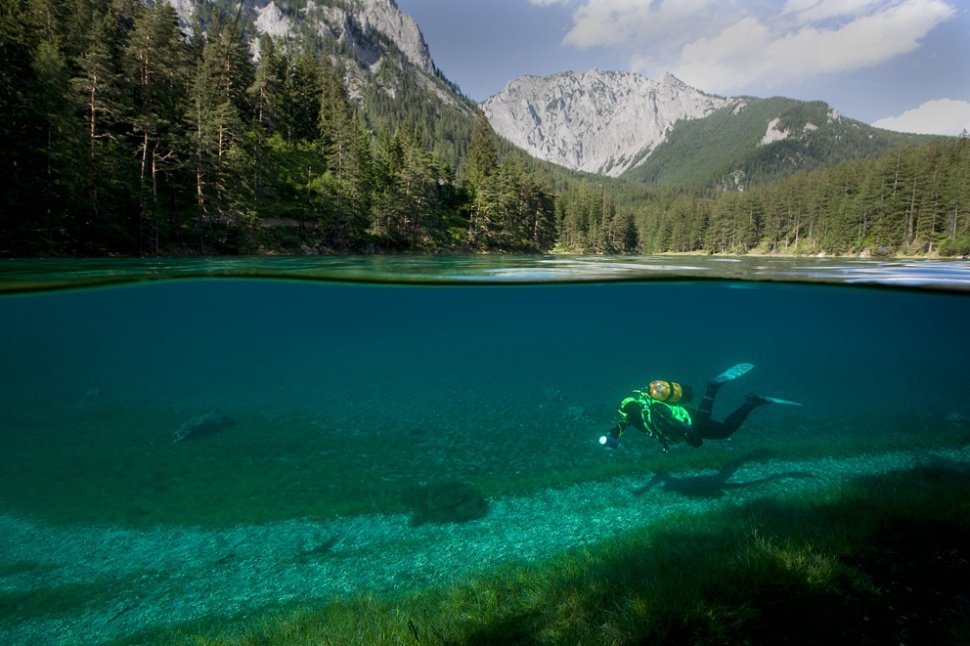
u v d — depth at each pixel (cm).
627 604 378
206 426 1263
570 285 2073
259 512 736
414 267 2133
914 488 609
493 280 1903
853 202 7731
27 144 2998
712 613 354
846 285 1789
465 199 8669
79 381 3297
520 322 5175
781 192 11131
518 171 8681
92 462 1002
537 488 809
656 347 7581
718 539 500
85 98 3731
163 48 5466
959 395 2058
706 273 1903
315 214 5734
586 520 672
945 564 404
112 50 5416
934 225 6106
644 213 15638
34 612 505
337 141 6253
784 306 3053
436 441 1143
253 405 1741
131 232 3644
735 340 7950
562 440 1147
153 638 453
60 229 2950
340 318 4262
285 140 7375
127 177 3756
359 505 754
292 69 8744
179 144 4125
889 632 328
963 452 923
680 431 607
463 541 625
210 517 722
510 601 432
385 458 1008
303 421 1393
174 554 621
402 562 578
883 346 7512
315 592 521
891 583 385
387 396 1958
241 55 6969
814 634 333
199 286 2070
